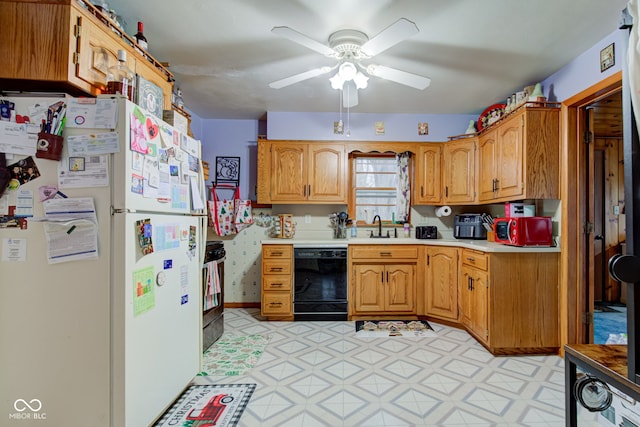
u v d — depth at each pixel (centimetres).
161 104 182
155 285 156
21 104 129
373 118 374
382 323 323
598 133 384
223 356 245
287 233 369
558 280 250
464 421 166
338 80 212
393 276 333
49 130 130
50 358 132
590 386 104
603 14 186
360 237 387
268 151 358
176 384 177
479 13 187
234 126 397
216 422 166
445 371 221
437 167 363
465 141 346
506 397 189
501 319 247
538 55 234
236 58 244
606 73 210
